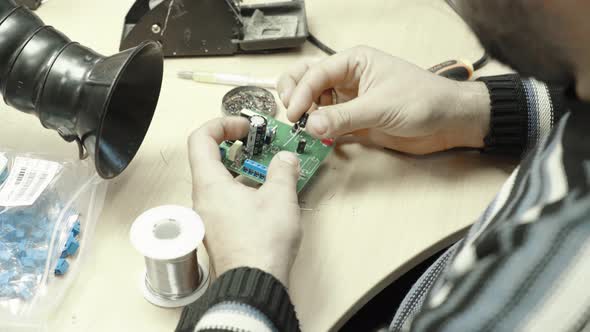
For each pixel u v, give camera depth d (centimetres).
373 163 85
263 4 108
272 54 104
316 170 83
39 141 86
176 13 97
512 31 35
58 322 65
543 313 37
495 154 87
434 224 77
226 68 100
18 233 73
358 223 76
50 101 74
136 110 82
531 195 41
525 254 38
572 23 32
